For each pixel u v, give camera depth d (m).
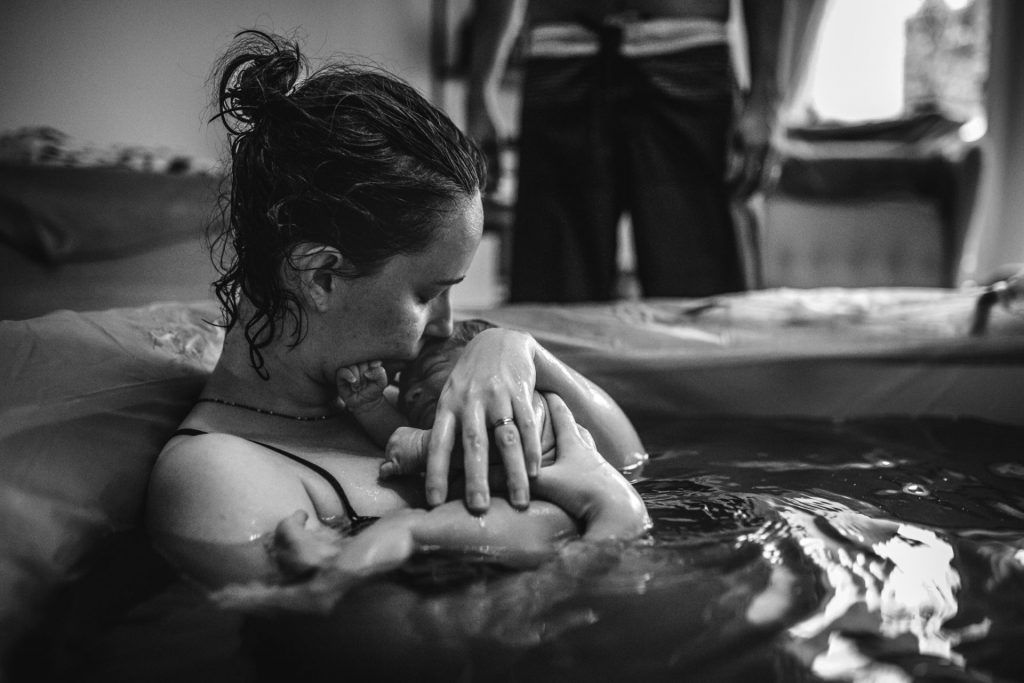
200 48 3.66
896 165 3.44
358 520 0.88
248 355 0.98
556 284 2.20
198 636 0.64
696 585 0.72
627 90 2.08
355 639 0.64
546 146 2.16
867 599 0.69
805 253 3.46
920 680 0.58
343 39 3.91
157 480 0.86
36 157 2.73
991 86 4.07
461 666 0.60
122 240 2.58
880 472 1.08
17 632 0.66
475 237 0.91
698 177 2.10
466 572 0.74
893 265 3.46
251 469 0.84
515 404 0.88
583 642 0.63
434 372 1.01
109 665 0.61
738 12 2.19
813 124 3.69
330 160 0.85
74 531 0.82
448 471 0.86
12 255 2.49
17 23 3.36
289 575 0.73
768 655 0.61
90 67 3.49
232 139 0.96
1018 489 1.01
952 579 0.73
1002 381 1.43
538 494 0.86
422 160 0.87
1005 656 0.61
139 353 1.10
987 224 4.17
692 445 1.25
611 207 2.16
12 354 0.97
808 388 1.47
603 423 1.05
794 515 0.88
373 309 0.90
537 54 2.12
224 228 0.98
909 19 3.91
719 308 1.61
